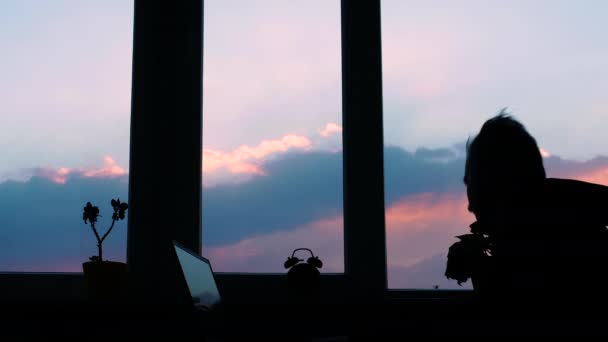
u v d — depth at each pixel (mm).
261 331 2057
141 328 1913
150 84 2439
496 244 1521
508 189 1565
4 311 1855
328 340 1695
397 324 2002
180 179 2393
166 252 2338
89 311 1873
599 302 1368
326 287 2363
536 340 1348
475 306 1407
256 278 2346
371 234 2410
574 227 1466
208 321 1913
